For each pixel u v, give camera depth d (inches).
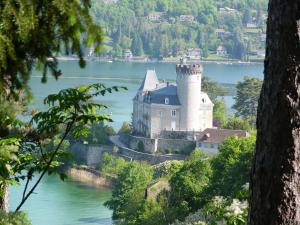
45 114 1116.5
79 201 7760.8
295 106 711.1
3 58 695.7
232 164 4904.0
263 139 728.3
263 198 727.7
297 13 704.4
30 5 698.2
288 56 708.7
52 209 7170.3
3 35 695.7
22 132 1312.7
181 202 4719.5
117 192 7249.0
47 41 711.7
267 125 724.0
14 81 732.0
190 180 4857.3
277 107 716.7
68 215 7022.6
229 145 5285.4
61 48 731.4
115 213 6673.2
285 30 708.0
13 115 750.5
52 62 737.0
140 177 7347.4
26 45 716.7
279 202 719.7
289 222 717.3
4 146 893.8
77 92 1109.1
